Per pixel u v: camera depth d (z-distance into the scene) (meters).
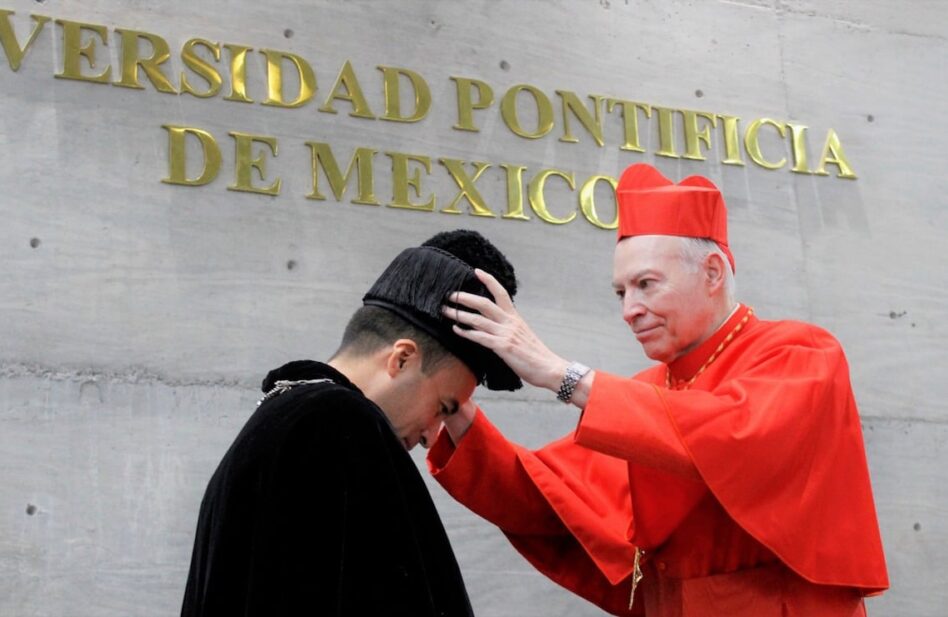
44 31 3.27
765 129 4.11
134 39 3.35
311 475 1.66
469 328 1.97
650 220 2.43
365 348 1.91
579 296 3.69
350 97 3.55
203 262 3.27
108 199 3.22
